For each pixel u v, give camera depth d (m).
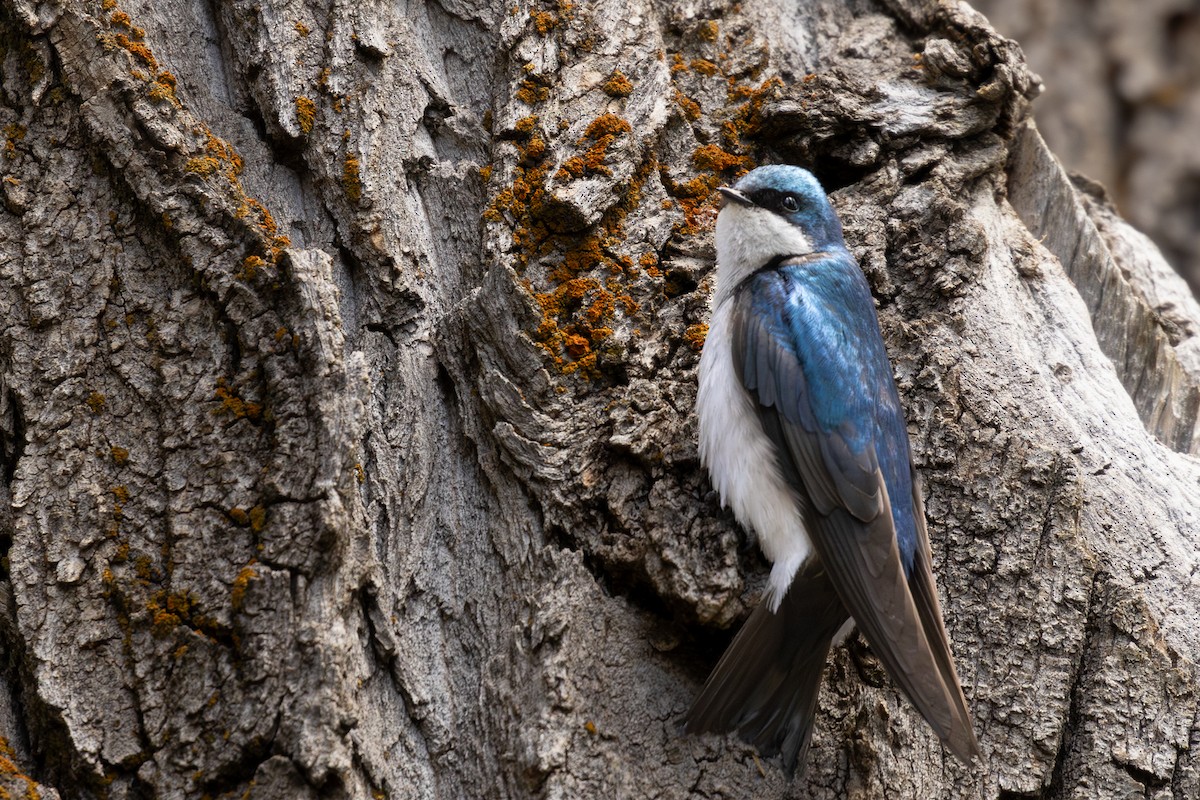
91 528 7.01
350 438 6.90
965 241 9.07
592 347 7.96
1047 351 9.19
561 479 7.53
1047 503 8.04
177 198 7.55
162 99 7.75
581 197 8.30
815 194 8.66
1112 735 7.48
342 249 8.26
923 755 7.52
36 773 6.70
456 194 8.55
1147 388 10.17
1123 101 16.48
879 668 7.85
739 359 8.06
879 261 8.98
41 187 7.71
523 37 8.95
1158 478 8.78
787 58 10.00
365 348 8.05
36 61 7.88
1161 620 8.12
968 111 9.70
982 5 16.97
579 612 7.18
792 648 7.42
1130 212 16.25
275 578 6.65
